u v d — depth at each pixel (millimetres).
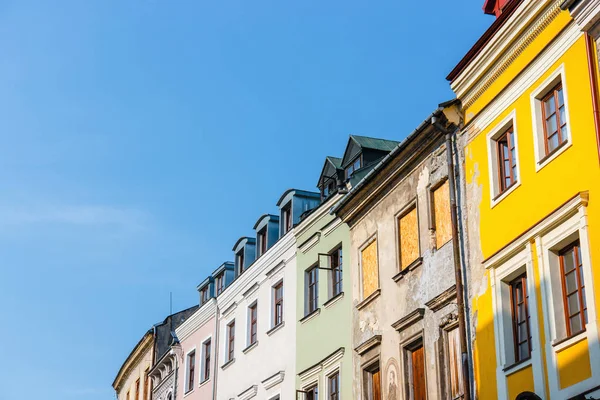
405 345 25125
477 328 21781
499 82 22125
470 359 21922
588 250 17953
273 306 34469
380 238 27469
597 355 17312
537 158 20219
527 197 20453
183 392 42438
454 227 23203
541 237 19562
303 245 32531
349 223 29656
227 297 38969
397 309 25828
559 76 19766
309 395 30359
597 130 18078
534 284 19562
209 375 39438
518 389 19797
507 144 21984
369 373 27172
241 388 35594
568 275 18906
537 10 20422
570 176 18969
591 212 18125
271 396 32875
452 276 23344
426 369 23953
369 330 27188
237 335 37312
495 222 21641
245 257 39375
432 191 25078
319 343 30141
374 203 28141
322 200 33250
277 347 33125
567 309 18781
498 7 23375
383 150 31469
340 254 30281
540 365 18953
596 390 17234
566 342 18219
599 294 17531
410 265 25344
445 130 24109
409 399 24672
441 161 24547
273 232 36844
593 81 18391
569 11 19062
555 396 18359
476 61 22703
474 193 22781
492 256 21312
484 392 21125
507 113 21672
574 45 19266
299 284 32344
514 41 21359
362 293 28172
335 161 33594
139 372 53344
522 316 20438
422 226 25125
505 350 20500
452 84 23906
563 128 19641
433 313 23984
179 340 44281
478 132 22938
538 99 20594
